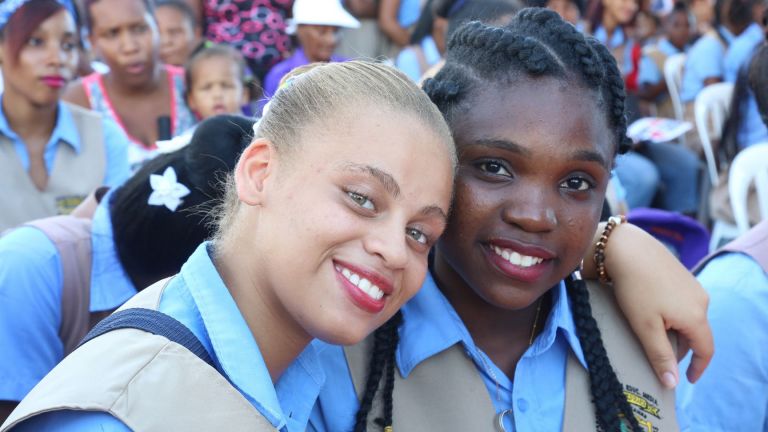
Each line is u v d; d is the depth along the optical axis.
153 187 1.86
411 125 1.08
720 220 3.79
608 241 1.49
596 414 1.39
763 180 3.52
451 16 2.91
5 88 3.01
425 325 1.38
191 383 1.02
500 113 1.25
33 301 1.90
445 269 1.43
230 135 1.87
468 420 1.35
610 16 6.05
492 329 1.43
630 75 6.04
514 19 1.36
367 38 5.46
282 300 1.10
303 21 4.42
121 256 1.92
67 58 3.04
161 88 3.86
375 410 1.33
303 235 1.06
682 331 1.42
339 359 1.35
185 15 4.52
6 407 1.90
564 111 1.24
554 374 1.42
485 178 1.27
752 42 5.97
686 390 1.74
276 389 1.23
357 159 1.06
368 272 1.07
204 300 1.12
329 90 1.10
